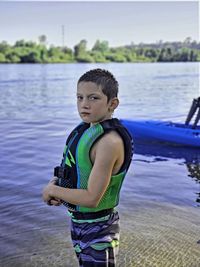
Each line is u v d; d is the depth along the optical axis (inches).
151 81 1491.1
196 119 432.5
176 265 166.1
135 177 288.7
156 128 433.4
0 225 200.7
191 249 178.9
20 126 509.7
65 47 4222.4
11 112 660.1
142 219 210.5
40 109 699.4
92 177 95.4
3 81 1440.7
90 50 4690.0
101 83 96.1
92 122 98.3
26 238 187.2
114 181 99.3
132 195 247.3
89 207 96.8
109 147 94.7
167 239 187.8
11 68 2610.7
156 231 195.9
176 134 416.8
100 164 94.8
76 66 3080.7
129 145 99.3
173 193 254.1
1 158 335.9
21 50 3688.5
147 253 175.0
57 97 912.3
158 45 6131.9
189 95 954.7
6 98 891.4
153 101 825.5
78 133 100.1
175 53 4877.0
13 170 299.0
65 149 103.1
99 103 96.3
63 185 101.5
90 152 96.4
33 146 384.2
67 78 1609.3
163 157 361.4
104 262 101.1
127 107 729.6
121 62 4520.2
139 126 440.5
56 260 169.2
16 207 223.9
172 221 208.2
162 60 4845.0
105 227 101.7
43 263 166.9
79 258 105.4
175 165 330.6
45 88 1157.7
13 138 425.4
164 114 639.8
